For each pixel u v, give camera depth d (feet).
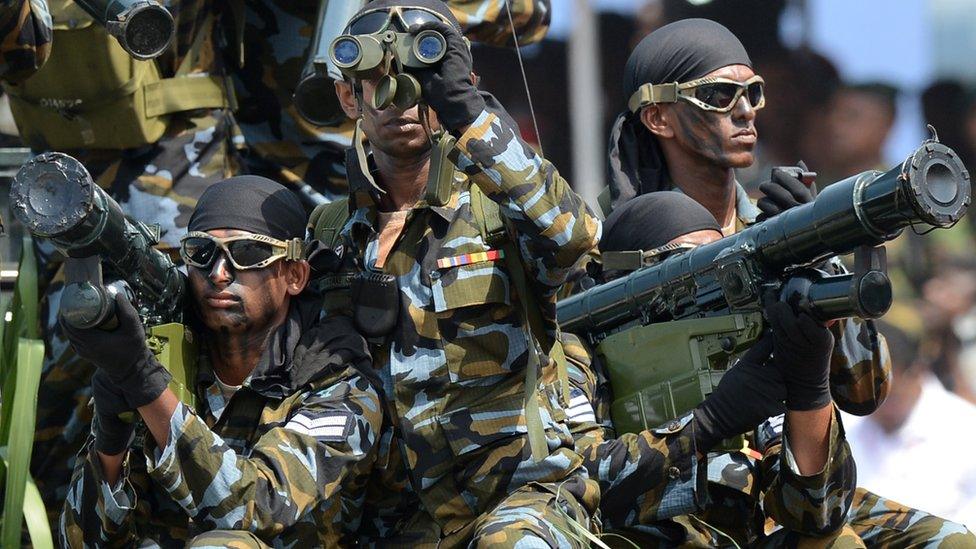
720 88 66.54
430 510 51.85
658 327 56.03
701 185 68.08
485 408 51.72
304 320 52.90
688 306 55.57
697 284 54.85
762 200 57.26
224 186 53.01
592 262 61.98
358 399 51.37
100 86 62.75
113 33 51.83
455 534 51.78
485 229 52.08
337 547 52.90
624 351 56.90
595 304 58.18
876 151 104.78
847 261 84.69
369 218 53.31
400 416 51.88
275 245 52.21
